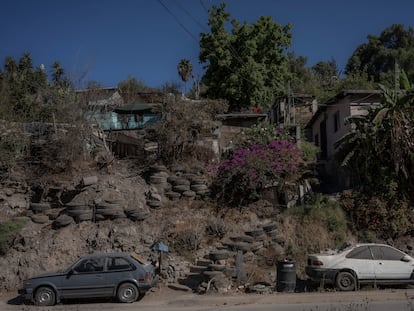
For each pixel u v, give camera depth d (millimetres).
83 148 23297
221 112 26156
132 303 14789
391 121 14242
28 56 38125
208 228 19375
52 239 18781
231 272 16609
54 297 14898
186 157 23594
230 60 39500
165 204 20797
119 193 20844
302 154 24703
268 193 21250
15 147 22688
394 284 15641
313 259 15867
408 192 13766
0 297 16906
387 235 19391
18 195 21406
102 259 15297
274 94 40281
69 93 24891
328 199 20656
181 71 45938
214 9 39906
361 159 16953
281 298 14375
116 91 33156
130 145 24828
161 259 17906
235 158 21312
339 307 12211
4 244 18453
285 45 40750
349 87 45938
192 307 13594
